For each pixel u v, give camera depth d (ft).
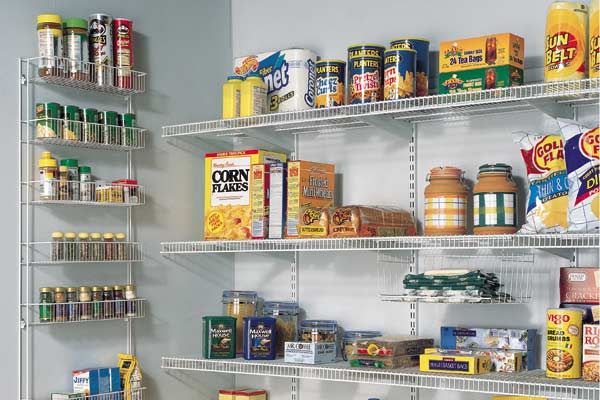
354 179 9.96
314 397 10.16
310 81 9.90
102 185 9.10
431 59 9.36
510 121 8.82
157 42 10.21
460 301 8.05
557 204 7.75
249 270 10.87
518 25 8.75
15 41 8.75
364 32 9.93
